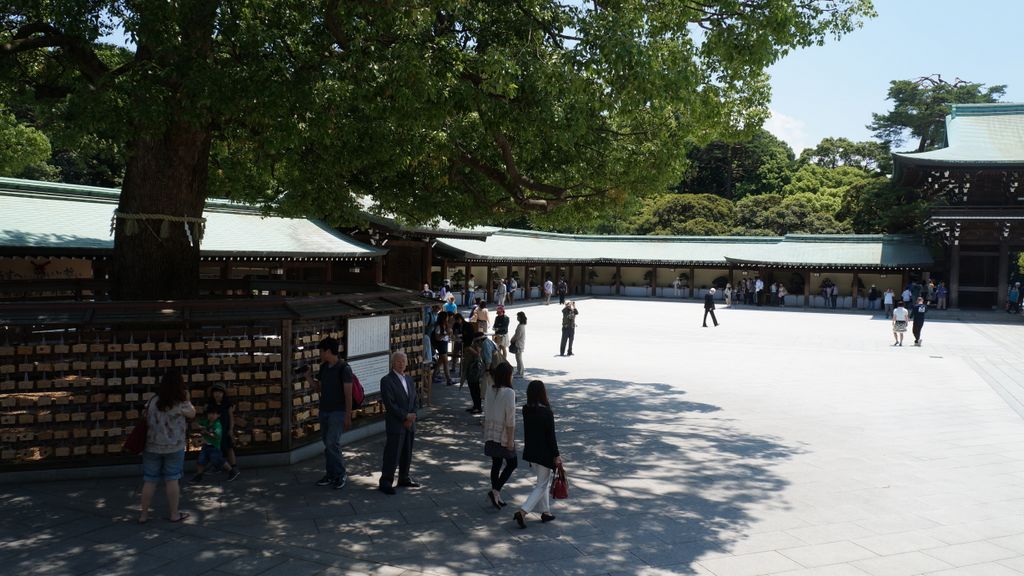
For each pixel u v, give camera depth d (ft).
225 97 28.37
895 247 153.79
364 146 37.32
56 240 52.49
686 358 70.13
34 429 27.96
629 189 45.47
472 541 22.35
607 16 30.94
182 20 28.50
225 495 26.53
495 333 57.62
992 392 51.93
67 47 33.22
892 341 87.66
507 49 31.78
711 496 27.40
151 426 23.18
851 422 41.45
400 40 30.53
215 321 29.53
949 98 205.77
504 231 165.99
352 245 82.12
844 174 262.88
